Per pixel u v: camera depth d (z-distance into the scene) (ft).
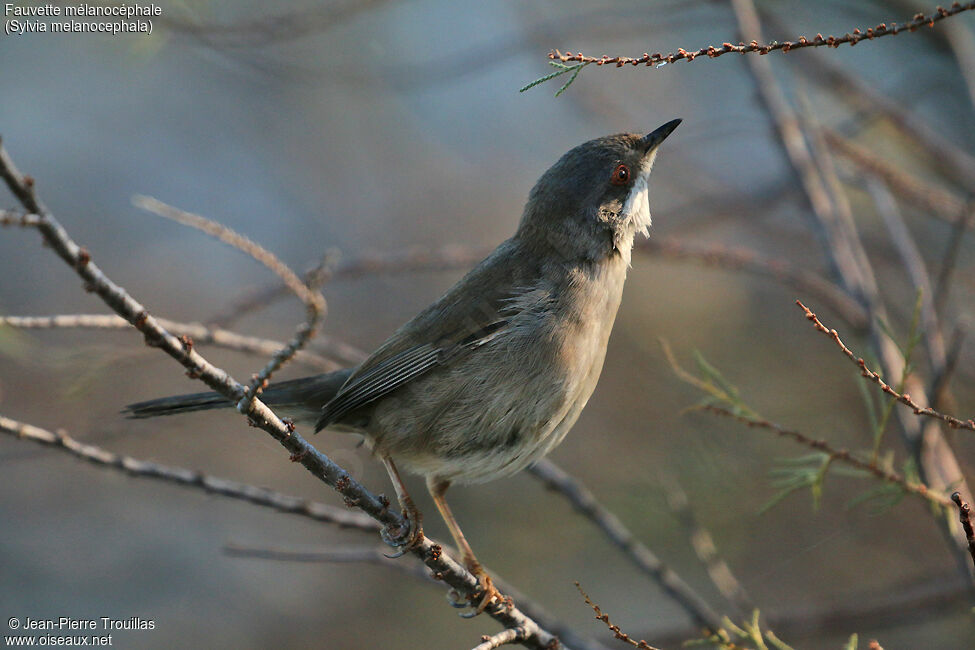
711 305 46.68
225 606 46.16
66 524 47.75
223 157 55.21
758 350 43.78
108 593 46.14
